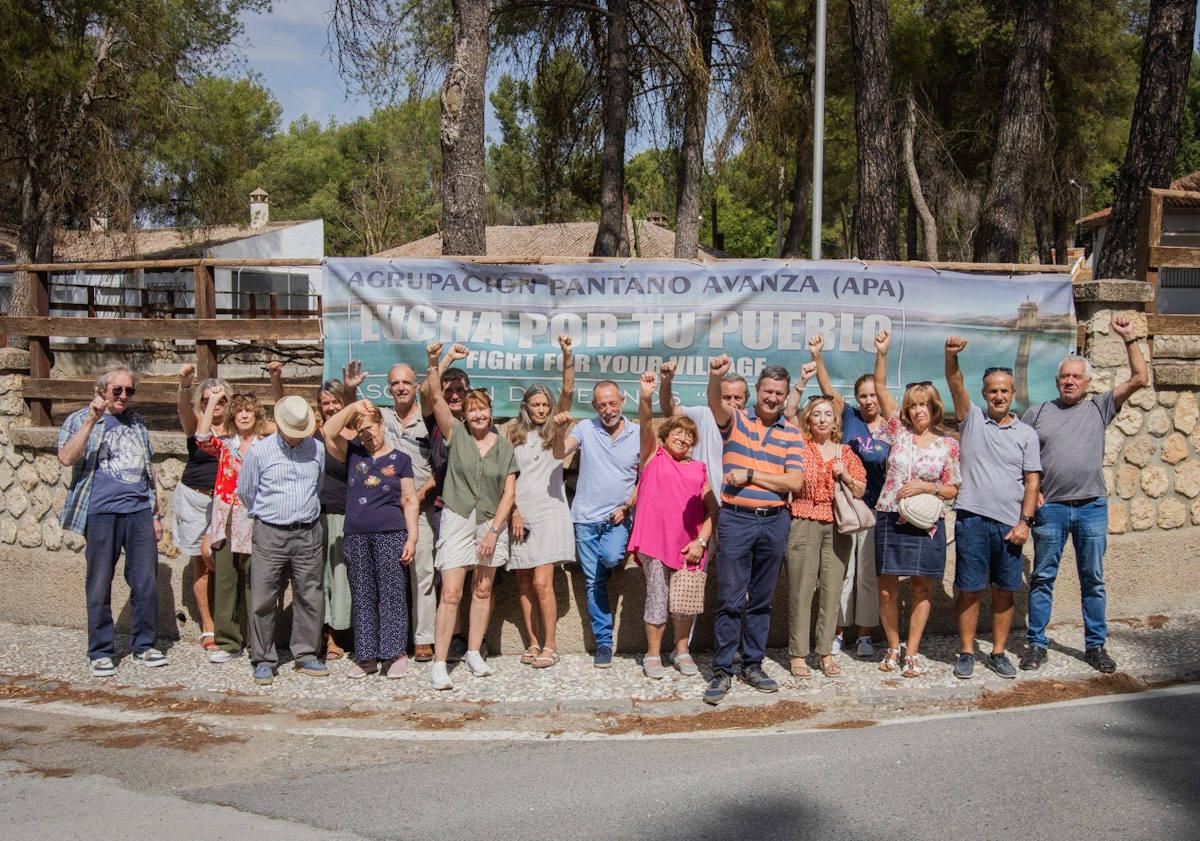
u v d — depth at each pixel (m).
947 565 7.49
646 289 7.62
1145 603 7.87
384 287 7.66
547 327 7.64
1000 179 14.34
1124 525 7.84
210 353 8.11
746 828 4.27
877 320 7.64
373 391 7.72
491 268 7.63
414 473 6.96
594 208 19.95
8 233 26.94
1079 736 5.36
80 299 24.53
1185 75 10.69
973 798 4.53
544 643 6.98
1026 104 14.16
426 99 13.72
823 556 6.53
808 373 6.81
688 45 15.27
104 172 20.97
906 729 5.59
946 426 8.27
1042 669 6.65
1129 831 4.16
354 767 5.19
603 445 6.87
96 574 7.01
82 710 6.29
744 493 6.26
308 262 7.73
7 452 8.68
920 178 25.81
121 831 4.38
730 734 5.64
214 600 7.45
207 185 23.94
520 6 16.66
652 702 6.15
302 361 14.71
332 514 7.09
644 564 6.67
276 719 6.05
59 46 18.67
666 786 4.79
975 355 7.71
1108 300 7.62
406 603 6.87
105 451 7.09
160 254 28.36
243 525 7.07
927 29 22.55
